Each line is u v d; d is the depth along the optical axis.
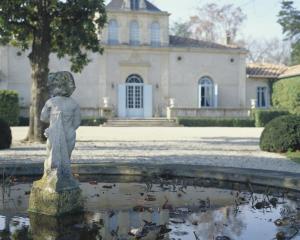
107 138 19.20
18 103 29.16
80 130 25.08
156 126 31.08
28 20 16.55
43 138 16.38
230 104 35.25
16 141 16.56
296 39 48.69
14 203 5.52
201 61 34.75
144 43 34.00
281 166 10.19
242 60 35.25
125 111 33.62
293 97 33.09
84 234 4.25
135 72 33.84
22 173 7.39
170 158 11.29
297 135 13.21
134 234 4.18
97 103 33.12
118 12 33.53
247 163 10.62
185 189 6.55
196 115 32.84
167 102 34.25
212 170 7.12
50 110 5.12
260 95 36.22
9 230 4.40
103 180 7.28
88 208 5.27
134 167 7.51
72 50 17.22
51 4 15.78
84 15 16.47
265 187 6.48
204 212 5.11
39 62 16.50
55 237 4.18
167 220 4.73
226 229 4.39
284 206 5.42
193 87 34.69
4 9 15.60
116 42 33.72
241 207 5.38
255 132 24.89
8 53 31.28
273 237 4.12
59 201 4.89
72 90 5.17
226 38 38.84
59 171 5.00
